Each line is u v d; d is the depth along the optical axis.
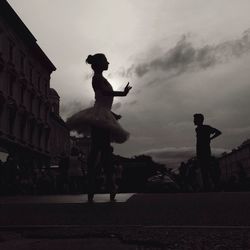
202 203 3.02
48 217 2.92
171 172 12.73
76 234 2.45
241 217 2.69
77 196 4.32
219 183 6.91
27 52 39.53
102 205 3.04
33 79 41.69
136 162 13.82
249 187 9.70
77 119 3.34
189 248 2.01
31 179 12.43
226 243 2.09
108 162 3.41
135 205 3.01
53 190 11.67
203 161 6.77
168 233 2.41
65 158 11.48
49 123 47.75
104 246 2.12
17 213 3.05
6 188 11.91
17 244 2.22
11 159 12.82
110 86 3.49
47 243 2.23
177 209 2.92
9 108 34.38
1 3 31.20
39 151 42.81
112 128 3.32
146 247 2.11
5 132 33.12
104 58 3.49
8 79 34.22
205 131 6.78
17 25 35.34
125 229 2.58
